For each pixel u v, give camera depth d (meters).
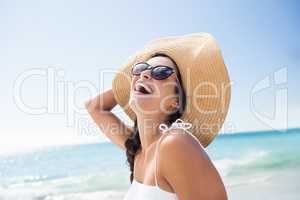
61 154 19.14
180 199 1.77
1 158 19.56
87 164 18.17
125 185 16.17
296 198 13.45
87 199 15.42
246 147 22.06
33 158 19.12
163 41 2.59
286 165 19.42
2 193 16.44
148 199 1.93
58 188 16.12
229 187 15.01
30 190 16.16
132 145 2.45
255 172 18.00
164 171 1.83
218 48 2.36
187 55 2.35
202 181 1.72
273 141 22.62
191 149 1.77
